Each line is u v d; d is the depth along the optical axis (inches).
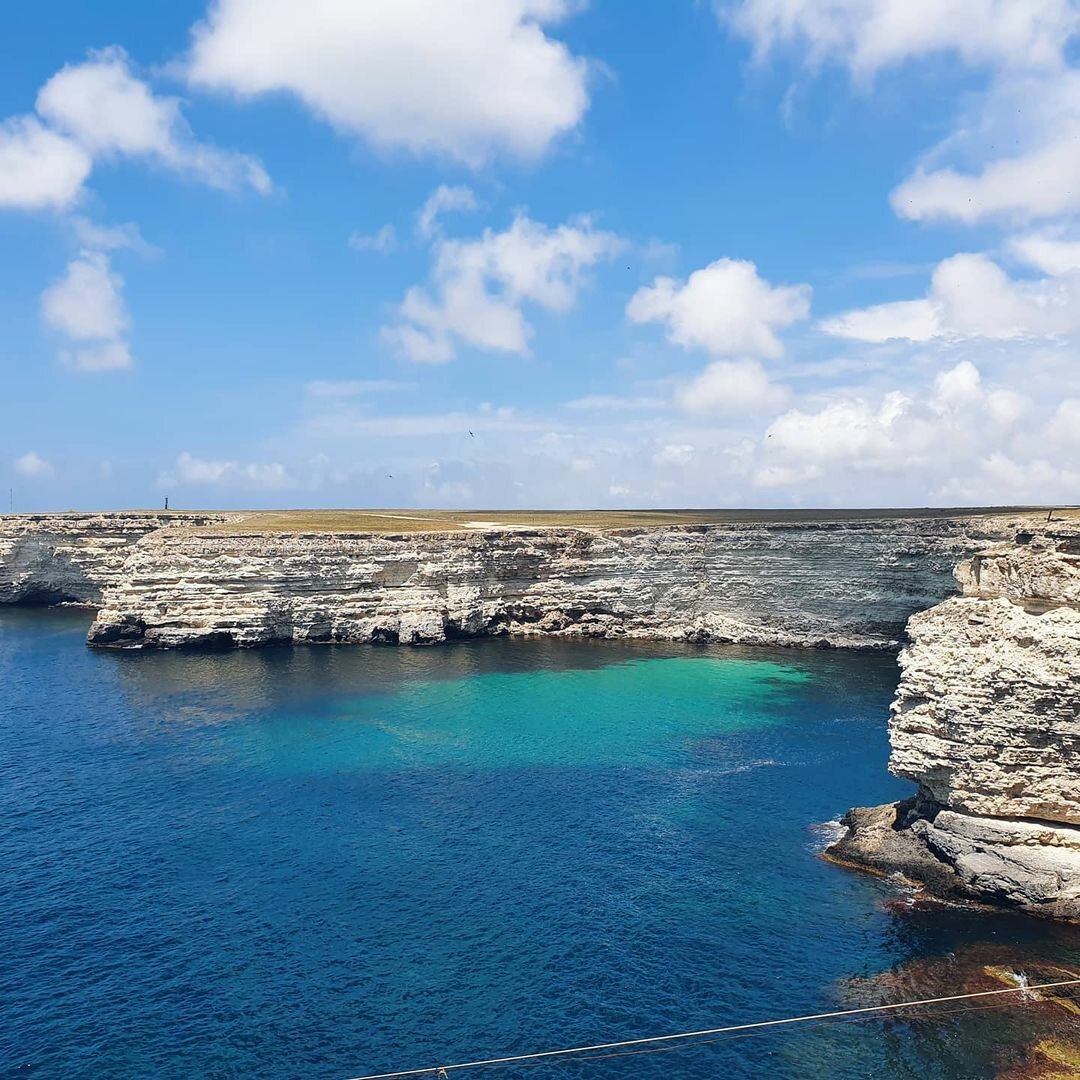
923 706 1614.2
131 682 3159.5
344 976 1314.0
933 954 1355.8
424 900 1536.7
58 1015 1222.3
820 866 1659.7
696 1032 1187.3
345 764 2246.6
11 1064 1123.9
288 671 3348.9
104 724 2610.7
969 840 1526.8
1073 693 1443.2
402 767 2225.6
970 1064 1116.5
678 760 2282.2
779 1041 1167.6
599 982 1298.0
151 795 2025.1
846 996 1256.2
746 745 2406.5
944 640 1605.6
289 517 5669.3
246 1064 1128.8
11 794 2025.1
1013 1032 1171.9
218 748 2380.7
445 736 2496.3
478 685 3122.5
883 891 1555.1
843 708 2795.3
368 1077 1109.1
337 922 1464.1
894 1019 1204.5
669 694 2987.2
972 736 1521.9
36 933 1425.9
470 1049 1157.7
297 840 1780.3
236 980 1304.1
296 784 2101.4
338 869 1653.5
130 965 1339.8
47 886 1579.7
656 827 1845.5
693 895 1550.2
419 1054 1148.5
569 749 2375.7
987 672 1517.0
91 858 1694.1
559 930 1438.2
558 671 3358.8
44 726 2588.6
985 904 1494.8
